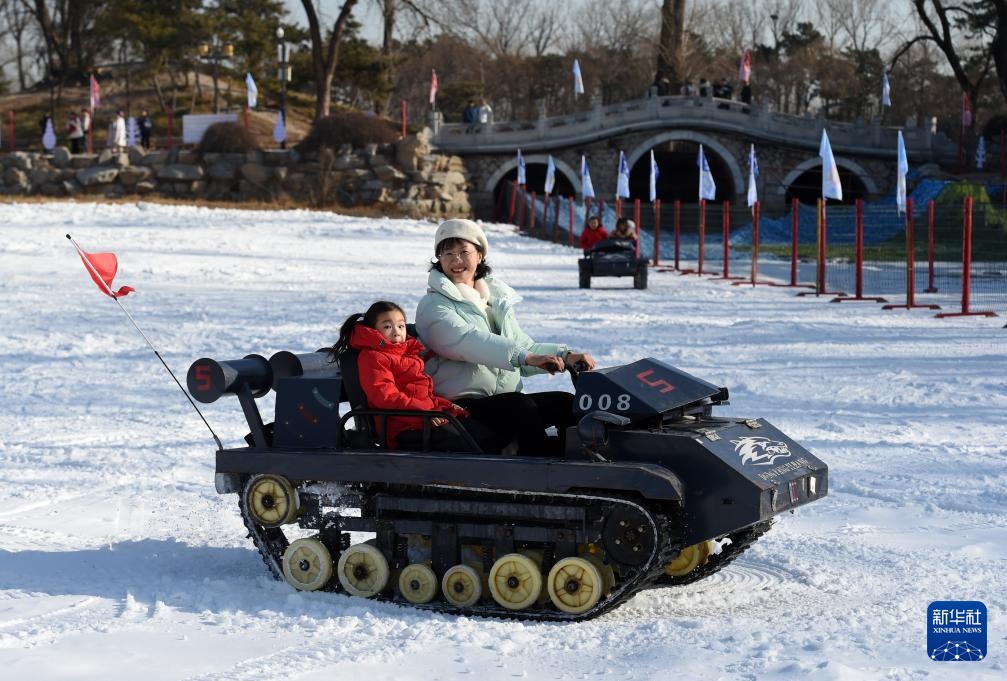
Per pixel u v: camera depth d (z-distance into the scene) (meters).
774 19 98.38
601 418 5.66
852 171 65.81
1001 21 59.62
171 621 5.58
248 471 6.27
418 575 5.95
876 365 15.16
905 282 31.66
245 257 34.41
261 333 18.17
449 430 6.14
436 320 6.46
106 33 79.19
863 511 7.95
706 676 4.72
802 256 41.78
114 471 9.33
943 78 97.00
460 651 5.12
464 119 67.38
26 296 23.28
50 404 12.70
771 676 4.70
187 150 59.50
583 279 28.62
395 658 5.01
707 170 34.78
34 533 7.38
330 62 66.69
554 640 5.29
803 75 98.94
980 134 74.31
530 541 5.88
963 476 9.00
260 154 58.75
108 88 82.12
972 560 6.66
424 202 58.19
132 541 7.21
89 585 6.22
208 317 20.30
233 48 76.44
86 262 6.62
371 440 6.30
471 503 5.87
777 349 16.67
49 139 61.84
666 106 64.00
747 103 64.69
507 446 6.37
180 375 14.57
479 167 65.31
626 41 101.12
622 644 5.23
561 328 18.89
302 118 75.94
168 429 11.26
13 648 5.13
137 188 57.91
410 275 31.30
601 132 63.88
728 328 19.19
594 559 5.77
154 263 30.95
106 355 16.23
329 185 57.53
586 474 5.61
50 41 82.38
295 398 6.32
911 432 10.81
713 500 5.59
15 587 6.15
